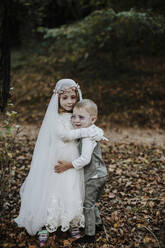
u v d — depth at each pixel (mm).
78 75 9711
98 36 7672
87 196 2514
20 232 2705
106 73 9789
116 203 3299
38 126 6812
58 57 10047
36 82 9633
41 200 2498
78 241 2561
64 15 10688
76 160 2432
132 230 2742
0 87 3889
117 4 7602
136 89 8992
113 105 8219
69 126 2549
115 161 4633
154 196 3414
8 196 3309
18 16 5500
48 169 2535
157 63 10508
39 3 6082
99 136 2502
